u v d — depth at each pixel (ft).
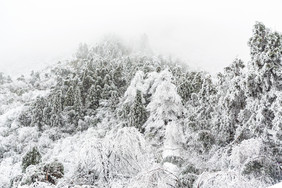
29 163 37.35
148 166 17.40
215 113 36.14
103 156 16.71
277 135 23.82
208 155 29.91
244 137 28.12
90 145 16.93
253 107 28.17
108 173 16.71
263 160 21.16
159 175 15.24
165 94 40.11
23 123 114.62
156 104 41.01
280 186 8.86
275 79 26.76
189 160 27.76
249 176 20.33
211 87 42.86
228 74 36.17
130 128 18.39
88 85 132.05
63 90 131.54
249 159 20.70
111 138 18.26
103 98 120.67
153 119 40.32
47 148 87.51
